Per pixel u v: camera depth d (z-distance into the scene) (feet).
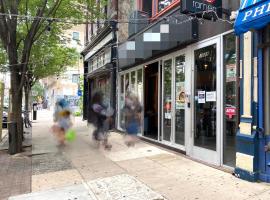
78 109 98.58
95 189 21.17
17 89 36.60
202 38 27.12
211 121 26.05
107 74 56.85
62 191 21.22
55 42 58.34
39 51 61.77
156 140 36.42
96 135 37.32
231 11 23.43
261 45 20.27
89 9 43.80
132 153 32.07
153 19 37.04
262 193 18.44
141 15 39.45
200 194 18.97
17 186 23.03
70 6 43.16
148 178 22.93
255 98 20.72
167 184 21.31
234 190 19.20
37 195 20.66
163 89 35.17
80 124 65.57
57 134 39.60
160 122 35.76
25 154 34.94
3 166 29.55
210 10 23.61
